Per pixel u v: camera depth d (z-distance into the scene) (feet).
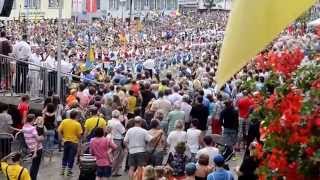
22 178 54.65
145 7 490.90
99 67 142.51
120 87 94.53
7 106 77.77
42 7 274.98
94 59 163.63
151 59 172.24
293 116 23.68
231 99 86.79
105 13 433.48
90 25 282.56
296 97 24.22
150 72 139.54
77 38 235.61
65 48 175.73
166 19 413.39
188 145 67.46
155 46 231.30
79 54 168.14
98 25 291.79
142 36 284.41
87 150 72.64
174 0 511.40
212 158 59.77
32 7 273.54
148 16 421.59
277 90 25.72
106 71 146.61
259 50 22.89
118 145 74.43
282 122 23.97
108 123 74.69
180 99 85.20
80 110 80.48
